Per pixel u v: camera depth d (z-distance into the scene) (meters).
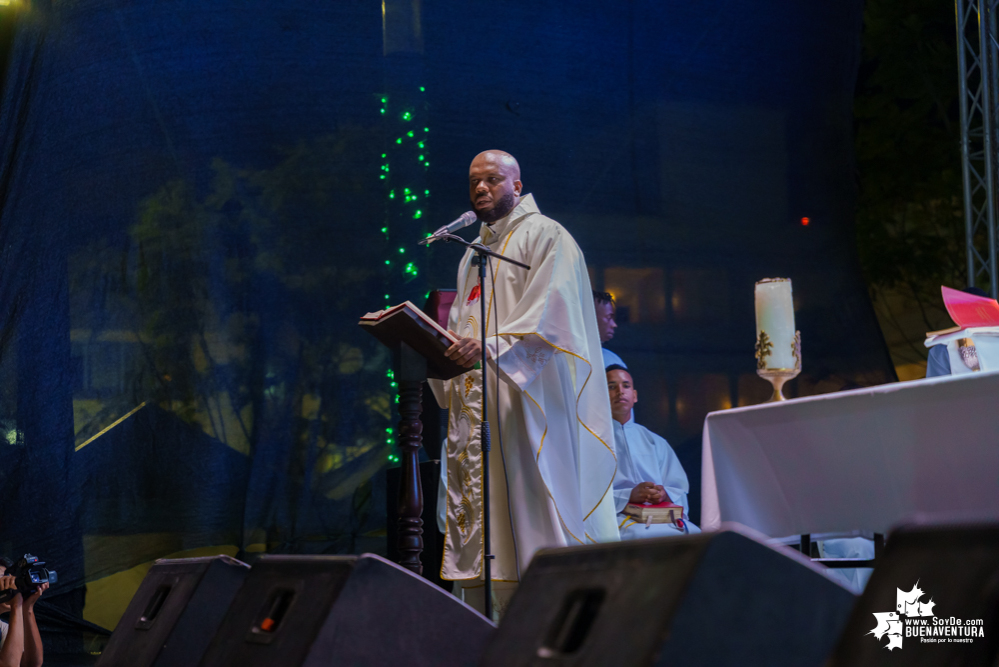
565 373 4.04
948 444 2.47
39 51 7.56
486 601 3.25
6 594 3.76
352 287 7.73
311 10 7.91
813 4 8.79
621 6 8.44
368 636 1.70
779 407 2.94
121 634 2.45
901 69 9.41
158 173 7.59
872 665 1.00
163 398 7.34
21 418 7.05
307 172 7.79
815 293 8.47
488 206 4.19
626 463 4.97
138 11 7.67
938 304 9.22
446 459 4.25
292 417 7.52
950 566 0.98
